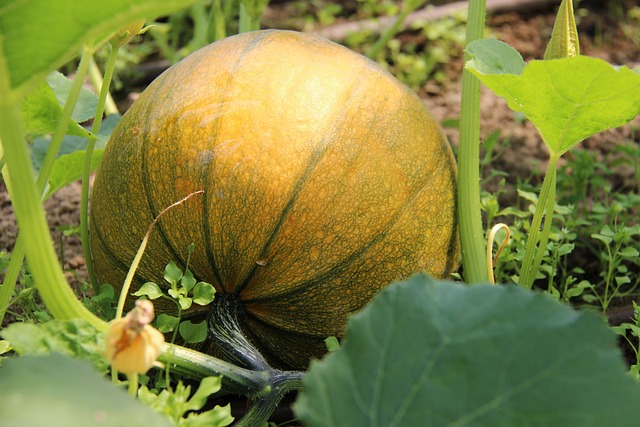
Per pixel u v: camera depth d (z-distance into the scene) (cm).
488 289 73
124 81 160
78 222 131
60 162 102
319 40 99
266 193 90
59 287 77
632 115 92
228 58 95
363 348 72
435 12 173
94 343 77
